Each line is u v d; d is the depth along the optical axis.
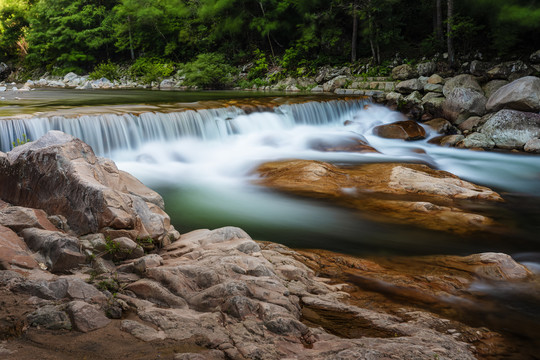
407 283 6.23
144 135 14.60
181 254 5.97
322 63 33.75
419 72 27.25
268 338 4.05
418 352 3.97
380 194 11.02
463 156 17.22
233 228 6.71
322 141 17.25
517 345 4.77
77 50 46.88
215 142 16.56
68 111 14.63
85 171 6.22
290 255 7.00
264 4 36.81
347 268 6.79
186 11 40.34
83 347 3.56
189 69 34.50
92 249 5.38
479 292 6.09
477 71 25.72
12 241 5.26
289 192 11.23
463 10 28.73
